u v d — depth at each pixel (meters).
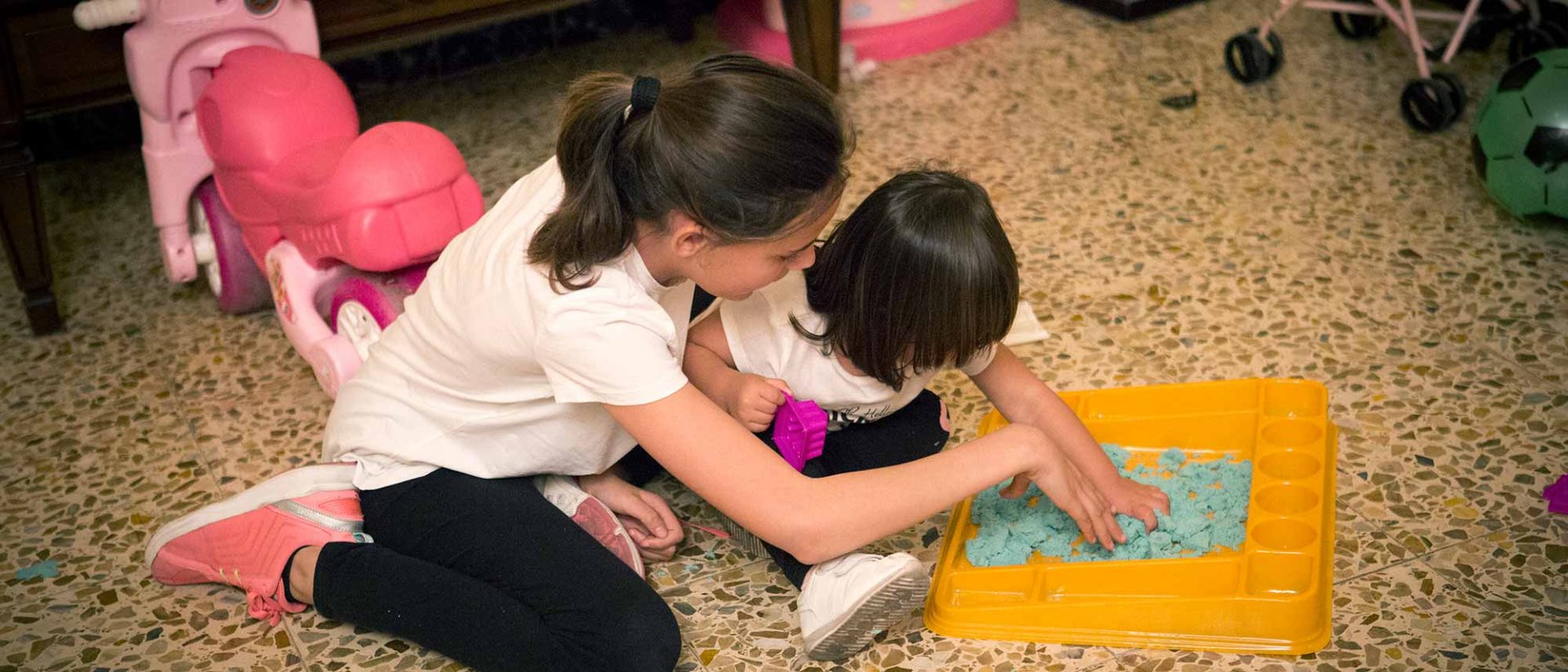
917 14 2.28
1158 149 1.89
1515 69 1.58
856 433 1.16
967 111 2.06
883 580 0.95
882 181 1.85
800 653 1.05
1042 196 1.78
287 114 1.39
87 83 1.47
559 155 0.89
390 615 1.03
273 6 1.48
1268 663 0.99
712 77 0.84
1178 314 1.48
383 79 2.25
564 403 0.98
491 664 1.00
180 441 1.39
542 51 2.37
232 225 1.55
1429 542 1.10
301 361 1.53
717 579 1.14
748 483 0.93
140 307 1.66
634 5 2.42
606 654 0.97
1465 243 1.58
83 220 1.90
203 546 1.11
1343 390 1.32
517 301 0.94
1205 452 1.24
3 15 1.39
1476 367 1.34
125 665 1.08
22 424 1.43
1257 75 2.05
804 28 1.99
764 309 1.08
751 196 0.83
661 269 0.93
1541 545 1.09
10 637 1.12
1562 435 1.22
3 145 1.46
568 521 1.06
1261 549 1.03
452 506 1.05
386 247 1.28
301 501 1.08
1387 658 0.98
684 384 0.93
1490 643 0.99
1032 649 1.03
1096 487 1.11
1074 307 1.51
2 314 1.66
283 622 1.12
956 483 0.97
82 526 1.26
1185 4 2.39
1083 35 2.31
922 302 0.97
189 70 1.47
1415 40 1.88
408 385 1.07
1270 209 1.70
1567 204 1.52
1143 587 1.04
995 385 1.13
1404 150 1.83
